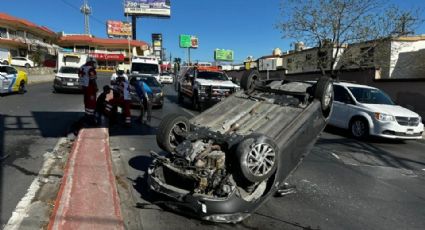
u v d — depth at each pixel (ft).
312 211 17.85
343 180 23.20
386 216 17.87
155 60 81.71
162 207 17.39
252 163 15.44
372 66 72.02
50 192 18.56
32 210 16.31
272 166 16.01
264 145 15.70
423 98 54.03
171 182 17.58
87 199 17.16
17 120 38.01
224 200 14.87
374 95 40.73
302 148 18.95
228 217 15.05
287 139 17.76
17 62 153.58
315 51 85.35
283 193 19.25
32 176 20.80
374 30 65.67
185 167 16.47
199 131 18.79
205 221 16.07
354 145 34.99
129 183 20.67
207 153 16.70
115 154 26.89
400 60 78.64
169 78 142.10
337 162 27.73
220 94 53.83
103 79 135.85
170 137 19.17
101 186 18.93
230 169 16.33
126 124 37.91
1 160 23.45
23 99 57.57
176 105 63.10
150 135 34.42
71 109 48.26
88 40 247.70
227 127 19.39
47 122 37.68
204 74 58.85
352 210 18.34
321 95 20.38
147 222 15.85
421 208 19.19
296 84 22.95
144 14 273.13
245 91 23.66
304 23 67.10
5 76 59.88
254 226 15.87
